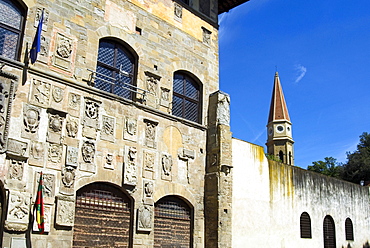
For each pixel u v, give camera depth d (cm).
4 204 1192
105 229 1443
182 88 1883
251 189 2059
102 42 1600
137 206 1534
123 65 1658
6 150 1208
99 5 1591
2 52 1309
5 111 1229
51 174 1301
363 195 3059
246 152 2089
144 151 1600
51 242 1259
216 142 1853
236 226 1917
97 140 1457
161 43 1802
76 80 1451
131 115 1591
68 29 1469
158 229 1623
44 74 1352
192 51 1947
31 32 1363
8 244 1168
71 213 1317
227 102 1956
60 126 1360
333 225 2656
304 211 2408
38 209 1221
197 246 1731
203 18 2061
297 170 2441
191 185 1769
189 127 1825
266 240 2075
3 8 1340
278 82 8031
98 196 1448
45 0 1423
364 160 5650
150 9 1794
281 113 7569
